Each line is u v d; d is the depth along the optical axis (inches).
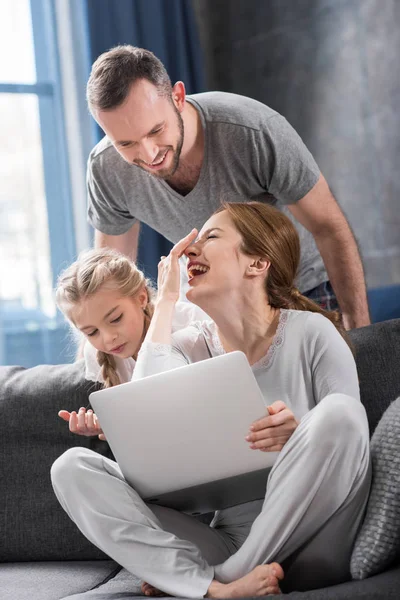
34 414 73.4
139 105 74.5
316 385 60.7
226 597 50.6
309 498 50.4
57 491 56.4
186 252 65.2
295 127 151.6
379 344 69.4
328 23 144.4
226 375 52.6
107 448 71.8
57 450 72.5
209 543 57.9
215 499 59.2
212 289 63.3
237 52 158.7
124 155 78.2
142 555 53.8
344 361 60.7
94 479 55.1
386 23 136.3
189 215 87.3
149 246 146.3
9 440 73.2
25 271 143.0
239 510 61.8
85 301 70.4
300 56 149.1
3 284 141.8
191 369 52.9
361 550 50.1
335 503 50.8
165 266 68.0
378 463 52.2
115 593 56.7
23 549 70.7
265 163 83.3
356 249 88.5
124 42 147.0
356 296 88.5
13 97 143.6
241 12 157.2
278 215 66.3
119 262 72.9
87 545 69.6
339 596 45.4
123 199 89.5
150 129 75.5
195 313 75.6
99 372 73.6
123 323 71.3
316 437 50.3
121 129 75.6
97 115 76.2
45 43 145.3
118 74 74.6
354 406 51.7
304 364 61.6
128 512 54.5
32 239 143.6
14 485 72.0
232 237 64.2
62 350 143.3
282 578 50.5
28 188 143.9
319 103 147.6
